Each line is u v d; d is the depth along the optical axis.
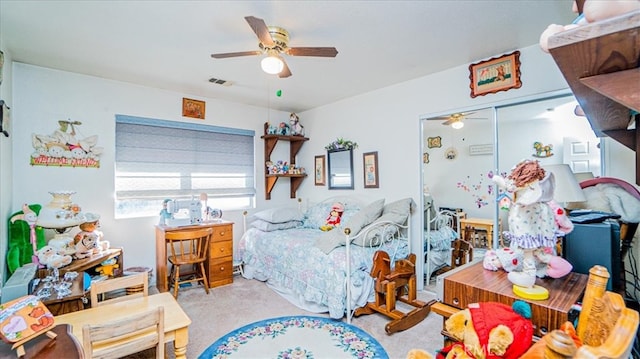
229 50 2.55
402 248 3.08
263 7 1.90
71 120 3.07
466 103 2.88
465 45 2.47
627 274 1.80
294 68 2.95
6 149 2.52
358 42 2.40
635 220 1.77
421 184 3.24
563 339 0.58
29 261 2.47
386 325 2.37
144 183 3.54
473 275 1.28
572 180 1.72
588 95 0.88
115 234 3.31
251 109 4.41
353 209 3.81
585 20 0.56
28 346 1.14
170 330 1.56
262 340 2.29
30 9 1.91
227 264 3.58
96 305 1.83
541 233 1.12
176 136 3.78
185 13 1.97
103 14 1.98
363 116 3.82
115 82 3.32
